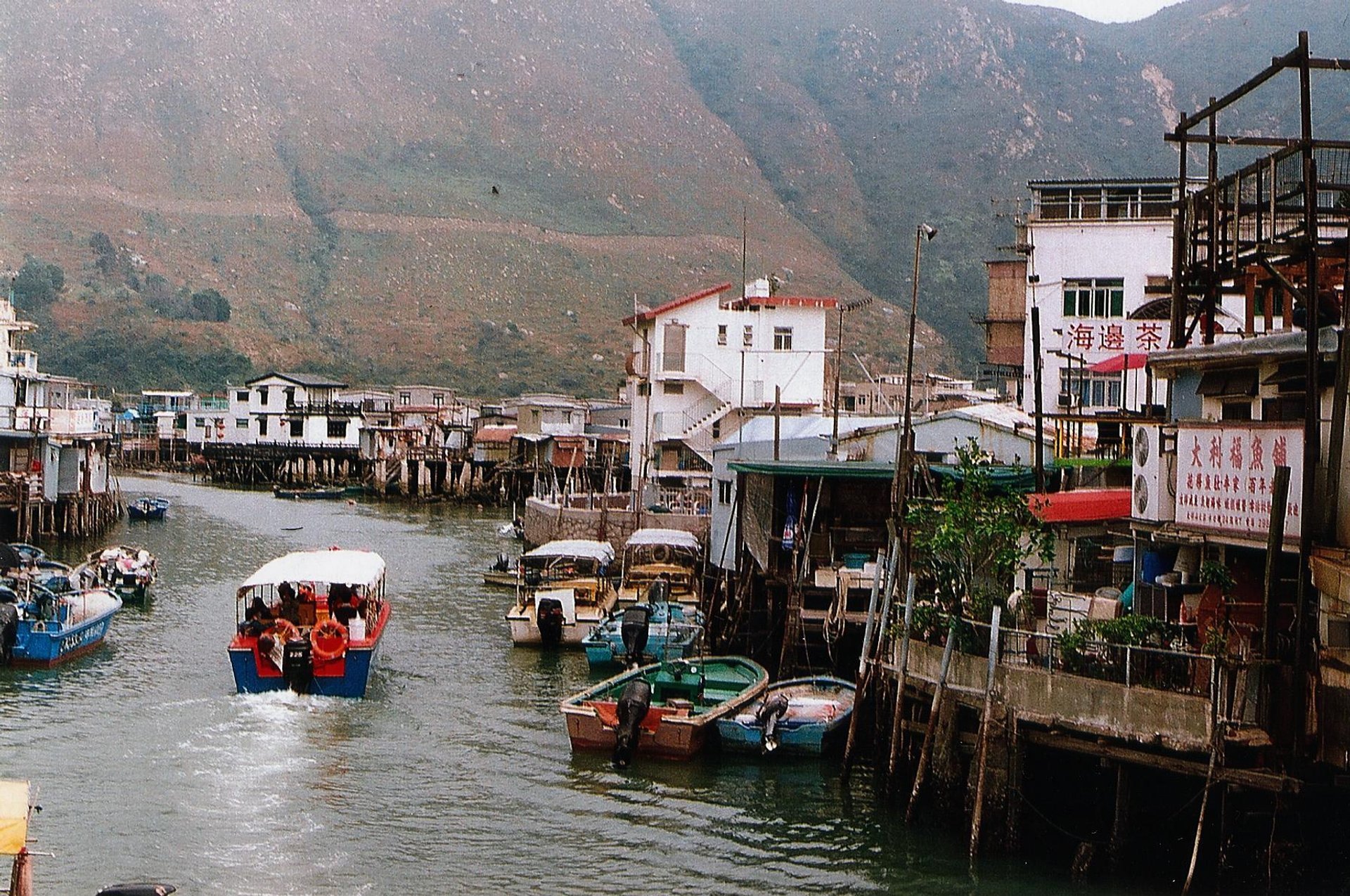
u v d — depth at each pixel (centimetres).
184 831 2645
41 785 2903
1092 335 5700
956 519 2708
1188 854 2255
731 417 8056
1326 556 2041
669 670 3403
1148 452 2559
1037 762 2400
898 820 2656
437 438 12788
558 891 2370
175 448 15462
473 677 4072
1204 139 2736
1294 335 2223
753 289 8625
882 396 7506
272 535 8331
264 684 3688
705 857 2520
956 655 2544
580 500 7494
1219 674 2048
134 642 4503
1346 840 2088
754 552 4231
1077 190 5859
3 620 3988
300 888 2373
